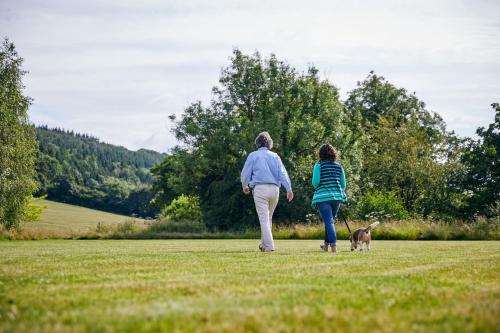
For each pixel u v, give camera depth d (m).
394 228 23.19
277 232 27.34
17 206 34.44
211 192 42.59
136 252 8.72
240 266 5.50
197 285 3.91
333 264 5.73
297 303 3.12
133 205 112.06
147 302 3.20
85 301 3.26
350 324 2.52
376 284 4.01
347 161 41.59
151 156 161.88
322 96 43.47
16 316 2.83
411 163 44.50
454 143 49.31
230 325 2.46
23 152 35.22
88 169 124.50
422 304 3.14
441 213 43.84
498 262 6.07
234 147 41.12
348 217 36.19
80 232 31.16
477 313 2.81
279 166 9.26
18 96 34.84
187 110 42.75
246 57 43.84
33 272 4.97
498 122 44.59
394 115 55.53
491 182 44.16
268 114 42.03
